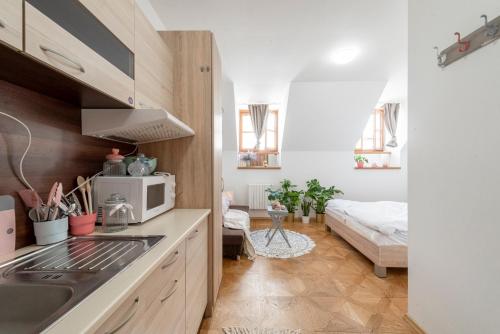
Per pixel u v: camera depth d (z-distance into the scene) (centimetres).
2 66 71
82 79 80
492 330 102
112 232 114
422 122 144
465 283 115
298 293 201
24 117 93
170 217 146
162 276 89
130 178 129
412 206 156
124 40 105
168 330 94
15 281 67
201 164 174
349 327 159
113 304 55
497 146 99
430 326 140
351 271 243
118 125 121
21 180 93
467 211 114
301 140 459
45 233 96
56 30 70
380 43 243
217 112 191
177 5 185
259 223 444
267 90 382
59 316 50
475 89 109
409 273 160
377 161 500
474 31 107
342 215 326
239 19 203
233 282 219
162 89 152
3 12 55
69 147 117
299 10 191
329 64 292
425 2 140
